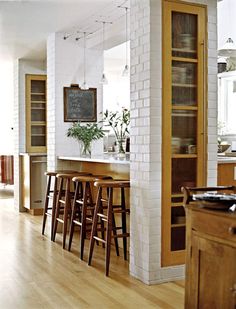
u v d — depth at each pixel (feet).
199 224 7.54
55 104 19.54
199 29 12.96
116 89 35.04
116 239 15.30
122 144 17.26
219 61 24.09
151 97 12.27
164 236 12.50
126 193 15.76
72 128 19.76
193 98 13.09
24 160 24.61
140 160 12.73
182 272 12.75
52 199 19.10
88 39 20.11
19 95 25.07
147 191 12.37
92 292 11.59
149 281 12.26
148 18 12.23
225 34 25.67
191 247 7.75
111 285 12.16
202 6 12.98
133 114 13.12
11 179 34.27
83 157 17.95
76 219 18.45
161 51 12.38
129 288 11.92
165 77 12.46
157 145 12.39
